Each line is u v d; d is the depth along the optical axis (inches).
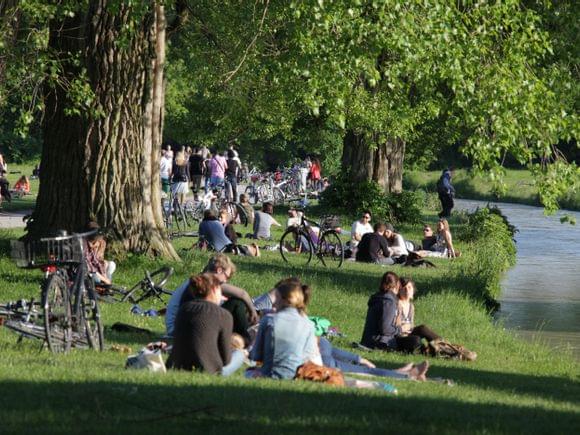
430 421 491.5
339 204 2677.2
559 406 650.2
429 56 1117.1
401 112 1360.7
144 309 1037.8
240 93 1910.7
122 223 1272.1
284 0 1139.3
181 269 1259.2
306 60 1077.1
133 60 1269.7
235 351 652.1
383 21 1050.7
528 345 1106.1
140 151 1285.7
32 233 1277.1
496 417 529.0
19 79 1119.6
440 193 3115.2
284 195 3053.6
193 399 507.8
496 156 1181.7
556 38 1322.6
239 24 1545.3
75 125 1263.5
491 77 1165.1
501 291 1625.2
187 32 1750.7
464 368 866.8
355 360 737.6
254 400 514.6
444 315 1211.2
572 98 1336.1
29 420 448.1
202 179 3026.6
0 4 1083.9
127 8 1240.8
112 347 745.0
